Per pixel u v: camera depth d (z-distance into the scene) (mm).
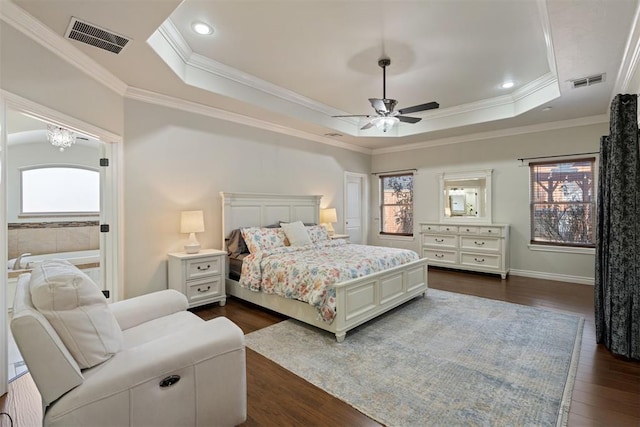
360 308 3066
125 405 1280
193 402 1476
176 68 3137
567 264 4988
